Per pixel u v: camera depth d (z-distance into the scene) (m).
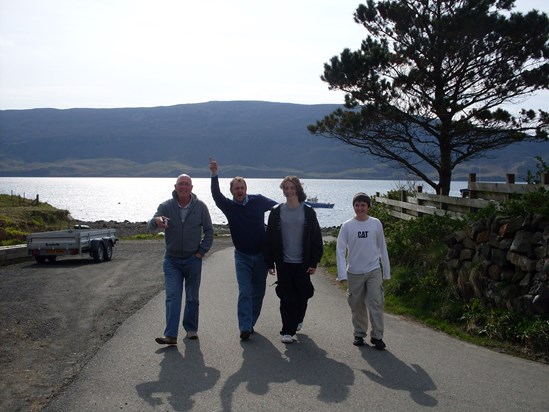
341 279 6.64
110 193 151.00
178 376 5.50
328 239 22.33
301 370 5.71
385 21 15.87
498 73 15.17
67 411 4.66
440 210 12.55
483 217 8.65
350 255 6.77
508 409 4.71
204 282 11.98
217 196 7.19
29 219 37.47
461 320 7.79
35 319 8.41
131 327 7.68
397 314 8.66
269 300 9.74
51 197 122.19
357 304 6.74
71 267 16.28
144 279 13.09
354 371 5.69
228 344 6.71
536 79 14.62
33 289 11.56
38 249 17.08
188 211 7.04
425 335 7.33
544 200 7.78
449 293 8.45
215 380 5.38
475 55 14.88
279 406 4.72
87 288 11.67
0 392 5.17
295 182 6.91
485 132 15.85
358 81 15.74
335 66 15.87
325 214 65.06
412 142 16.81
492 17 14.33
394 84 15.95
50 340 7.14
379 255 6.75
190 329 7.02
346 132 16.62
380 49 15.54
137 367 5.81
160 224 6.77
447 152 16.34
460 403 4.83
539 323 6.70
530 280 7.23
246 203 7.21
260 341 6.86
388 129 16.81
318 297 10.17
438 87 15.93
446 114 15.69
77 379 5.46
